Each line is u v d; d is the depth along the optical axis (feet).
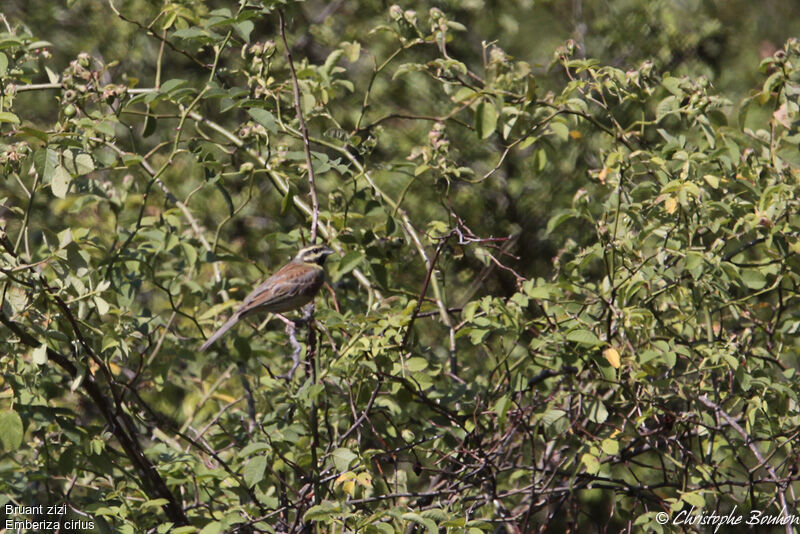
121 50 58.65
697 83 38.99
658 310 39.91
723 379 39.93
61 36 59.11
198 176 55.88
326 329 36.83
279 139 52.03
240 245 53.72
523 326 37.81
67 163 34.17
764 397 35.42
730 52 62.49
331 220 40.68
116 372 41.98
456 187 58.90
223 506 39.29
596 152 56.34
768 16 63.31
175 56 58.90
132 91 38.50
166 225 42.32
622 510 38.99
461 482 37.55
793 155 38.19
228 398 45.98
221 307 43.06
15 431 31.78
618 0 61.57
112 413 35.14
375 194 41.91
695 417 36.11
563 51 39.27
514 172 60.80
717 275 35.53
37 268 32.60
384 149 58.39
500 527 40.55
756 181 37.76
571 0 61.41
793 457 36.68
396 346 34.45
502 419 34.76
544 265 58.90
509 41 60.59
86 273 33.32
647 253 42.83
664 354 33.88
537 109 38.60
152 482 35.65
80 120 35.55
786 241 36.45
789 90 38.81
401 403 38.93
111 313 38.93
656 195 37.35
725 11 63.26
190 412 45.21
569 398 38.73
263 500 33.09
